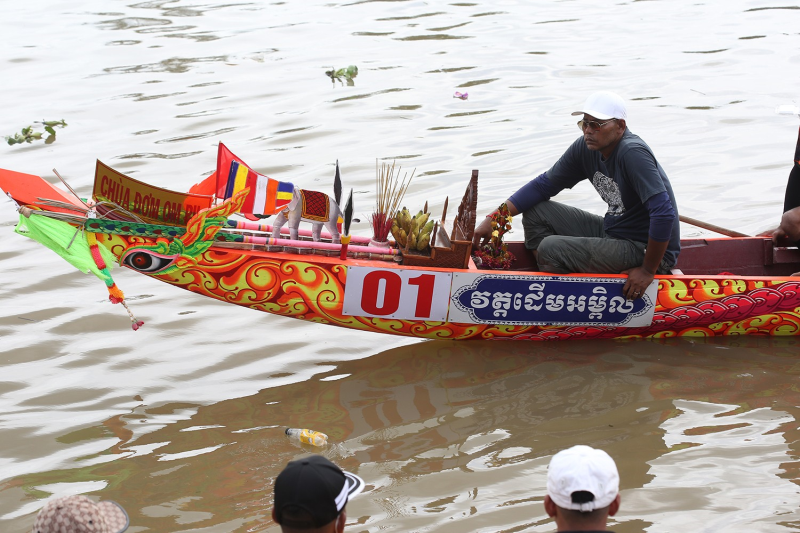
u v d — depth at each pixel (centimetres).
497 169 1224
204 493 615
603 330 827
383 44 1894
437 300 791
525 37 1914
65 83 1650
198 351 831
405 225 798
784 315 834
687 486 608
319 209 784
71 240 715
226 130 1405
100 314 895
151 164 1262
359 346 846
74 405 734
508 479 621
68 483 628
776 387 747
